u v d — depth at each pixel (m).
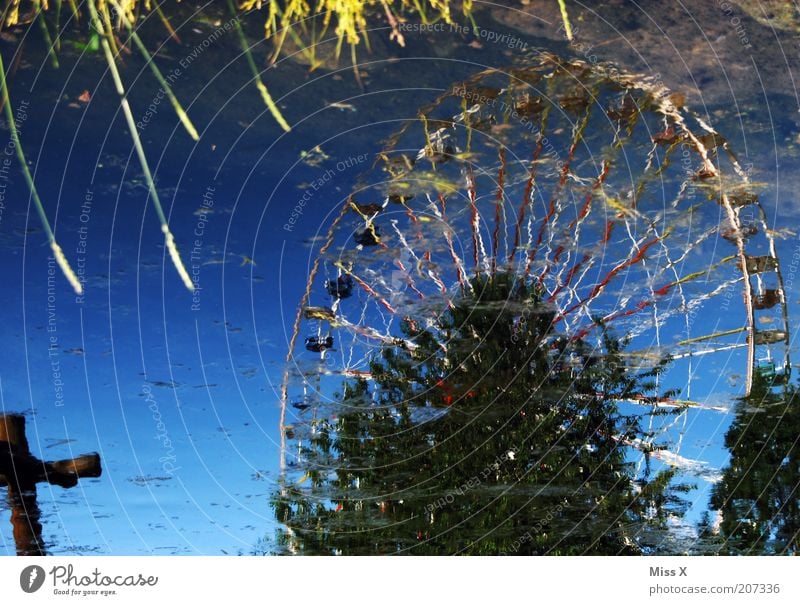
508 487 9.70
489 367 10.59
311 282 14.41
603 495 9.75
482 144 18.67
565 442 10.19
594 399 10.52
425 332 11.14
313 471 10.39
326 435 10.69
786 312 13.59
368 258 15.12
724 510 9.95
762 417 10.71
